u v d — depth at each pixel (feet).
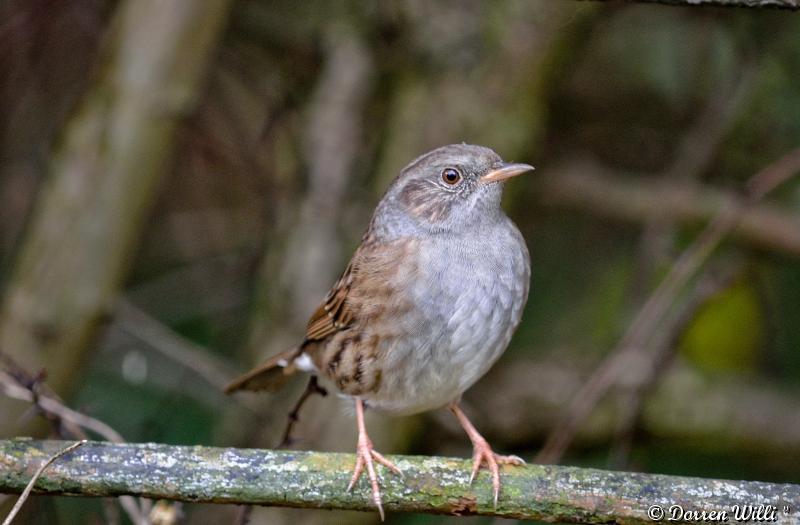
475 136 36.27
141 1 34.35
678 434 38.01
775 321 39.81
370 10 38.06
